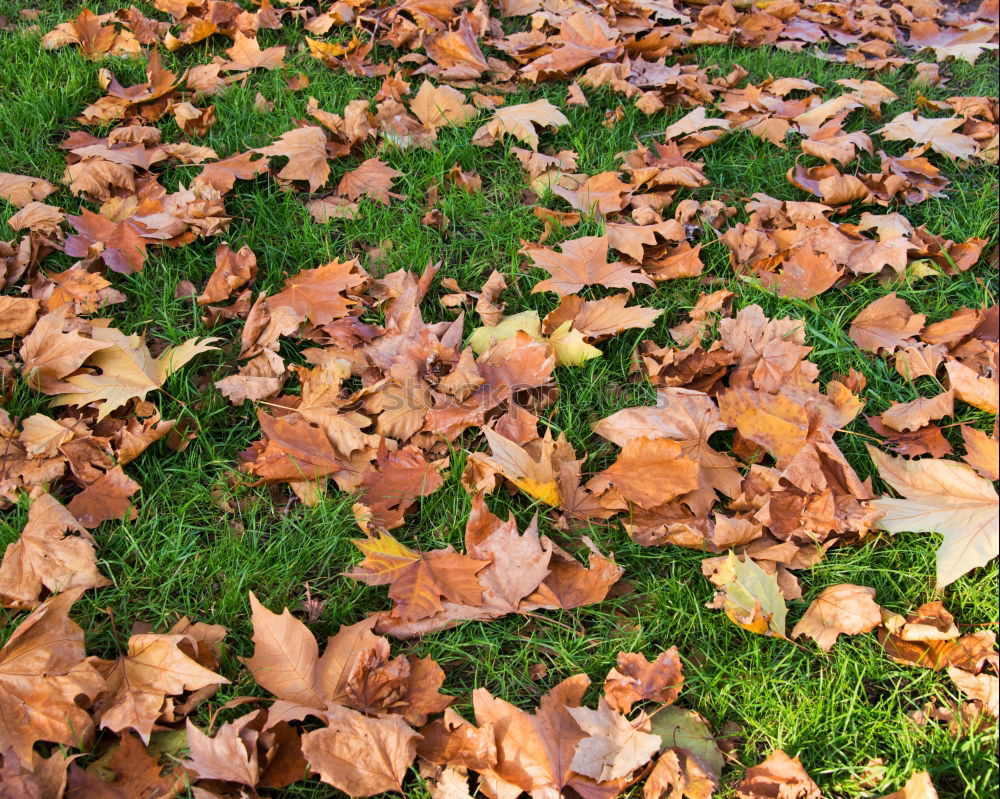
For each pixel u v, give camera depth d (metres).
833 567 1.63
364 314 1.89
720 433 1.78
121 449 1.67
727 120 2.24
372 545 1.61
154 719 1.47
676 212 2.04
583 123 2.24
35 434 1.69
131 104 2.15
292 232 2.00
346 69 2.29
